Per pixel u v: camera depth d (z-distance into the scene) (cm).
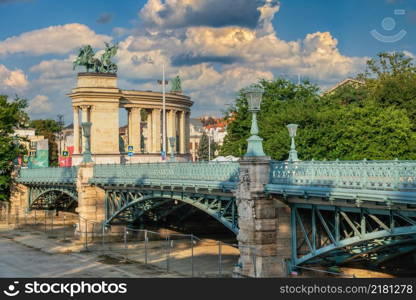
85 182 5247
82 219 5269
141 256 4503
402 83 6069
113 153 8194
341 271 2983
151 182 3997
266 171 2788
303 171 2536
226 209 3284
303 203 2708
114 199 5072
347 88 7656
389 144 4784
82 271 3928
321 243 2806
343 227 2555
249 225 2803
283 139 5216
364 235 2347
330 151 5100
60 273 3875
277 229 2798
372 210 2298
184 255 4478
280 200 2805
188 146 9944
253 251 2781
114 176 4806
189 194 3662
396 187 2047
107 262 4275
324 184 2394
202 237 5447
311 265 2828
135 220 5116
